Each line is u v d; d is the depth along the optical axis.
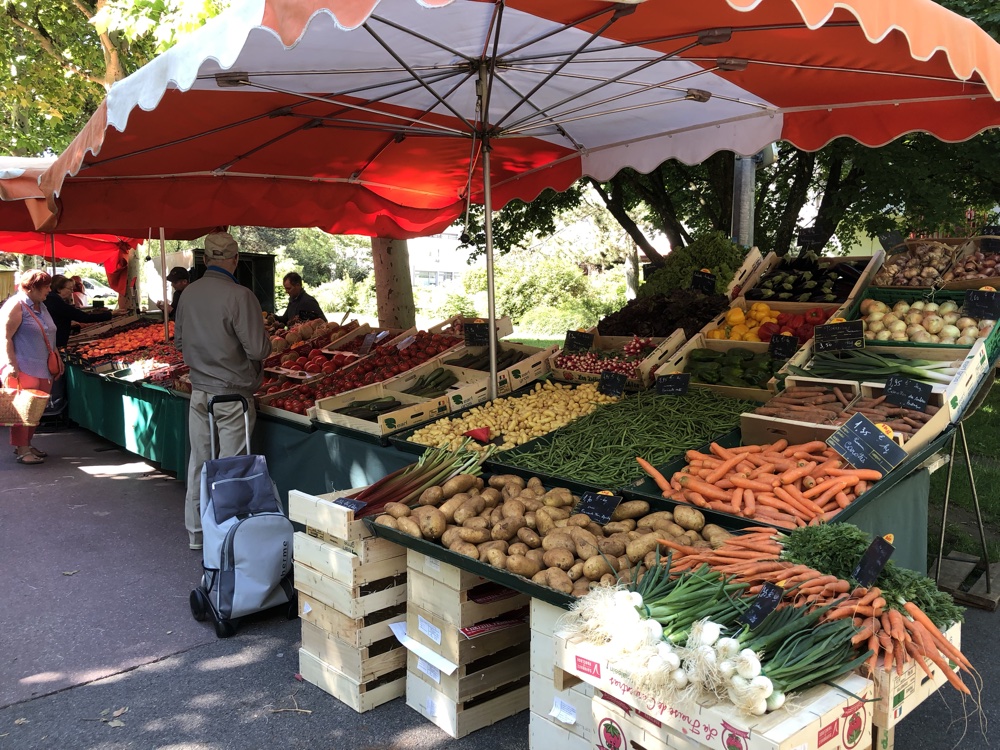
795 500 3.46
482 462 4.50
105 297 26.31
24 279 8.41
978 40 3.37
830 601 2.52
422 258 46.34
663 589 2.67
